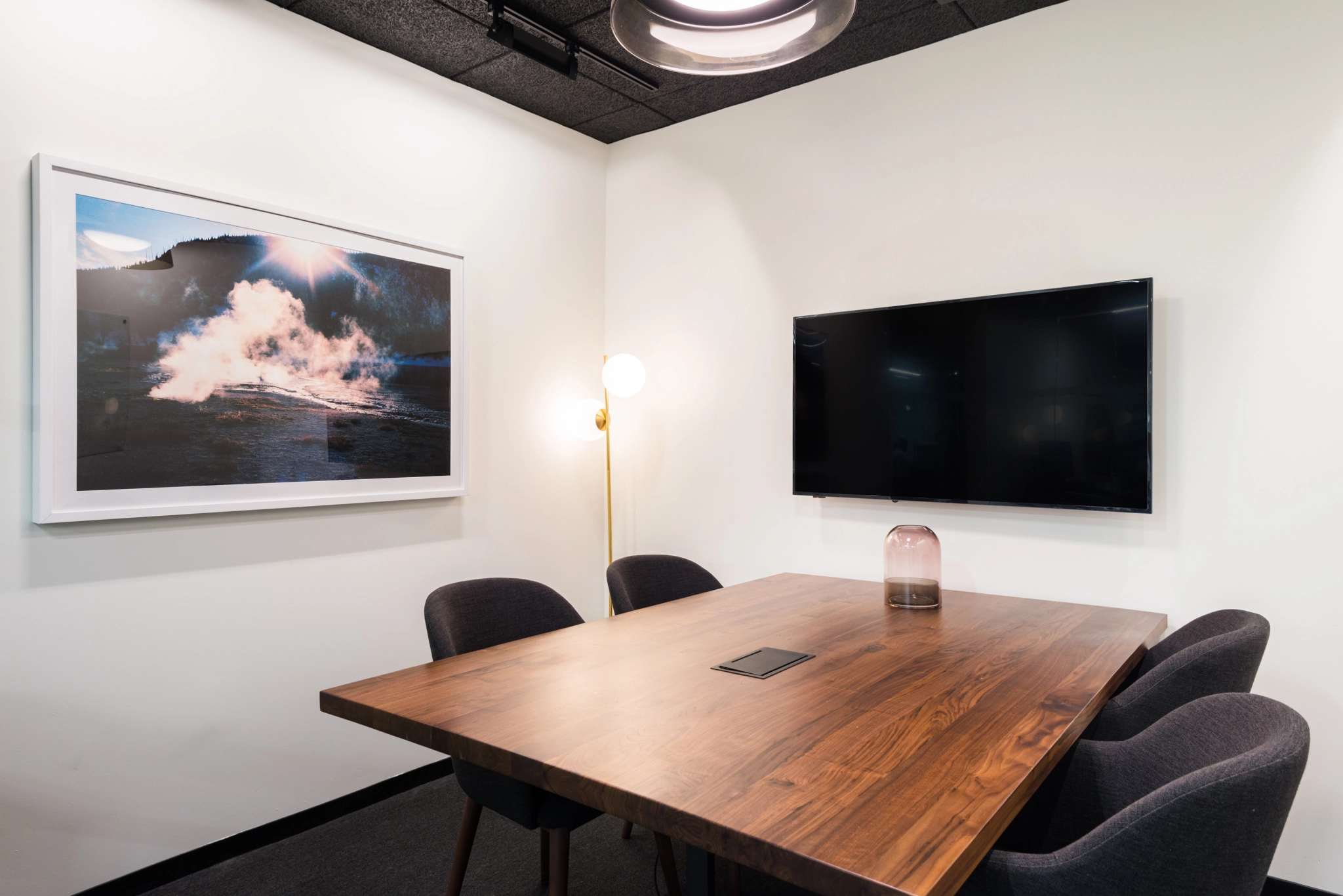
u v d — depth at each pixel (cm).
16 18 207
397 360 295
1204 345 241
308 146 270
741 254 342
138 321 226
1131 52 253
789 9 165
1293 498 227
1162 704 169
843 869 90
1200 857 102
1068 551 264
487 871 239
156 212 230
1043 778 125
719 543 350
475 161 328
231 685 250
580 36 287
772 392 333
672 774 118
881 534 305
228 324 246
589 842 258
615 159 386
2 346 204
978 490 277
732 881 215
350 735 282
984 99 281
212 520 245
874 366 299
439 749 139
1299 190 227
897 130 300
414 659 303
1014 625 220
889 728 138
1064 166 265
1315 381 224
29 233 209
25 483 208
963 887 118
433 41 288
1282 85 229
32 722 209
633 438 380
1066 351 259
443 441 311
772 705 151
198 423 239
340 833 265
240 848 251
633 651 192
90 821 219
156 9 233
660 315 369
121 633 226
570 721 142
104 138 222
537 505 354
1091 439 254
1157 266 249
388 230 295
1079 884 109
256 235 253
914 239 296
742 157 342
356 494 281
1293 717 115
